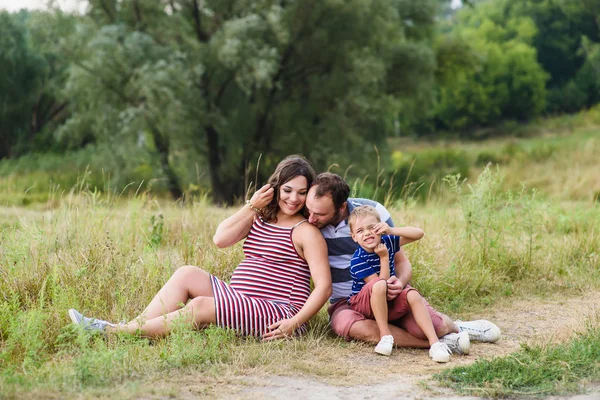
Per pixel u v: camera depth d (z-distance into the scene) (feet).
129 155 70.28
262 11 69.82
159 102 66.85
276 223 15.80
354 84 73.56
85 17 76.54
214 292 14.92
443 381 12.38
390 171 78.18
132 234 22.68
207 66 72.90
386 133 80.38
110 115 71.92
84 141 106.22
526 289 21.50
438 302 19.62
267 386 12.09
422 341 15.11
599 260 24.18
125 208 26.43
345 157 70.79
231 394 11.53
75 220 22.20
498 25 189.57
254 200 15.56
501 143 139.74
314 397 11.55
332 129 72.23
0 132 104.83
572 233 27.22
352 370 13.34
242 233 15.83
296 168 15.49
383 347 14.48
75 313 14.08
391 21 77.71
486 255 22.79
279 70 74.84
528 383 12.11
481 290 20.92
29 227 20.68
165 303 14.94
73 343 14.25
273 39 71.77
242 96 77.77
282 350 14.28
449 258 22.00
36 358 13.33
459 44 98.12
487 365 12.88
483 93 159.74
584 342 13.94
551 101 172.45
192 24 78.38
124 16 77.05
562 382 11.89
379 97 77.05
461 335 14.73
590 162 76.23
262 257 15.64
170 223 25.16
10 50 102.01
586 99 171.01
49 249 19.47
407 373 13.25
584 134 135.03
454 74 102.73
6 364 12.96
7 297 16.92
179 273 15.26
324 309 17.62
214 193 76.43
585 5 179.42
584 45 174.40
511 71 164.04
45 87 104.88
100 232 21.12
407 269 15.80
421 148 142.82
